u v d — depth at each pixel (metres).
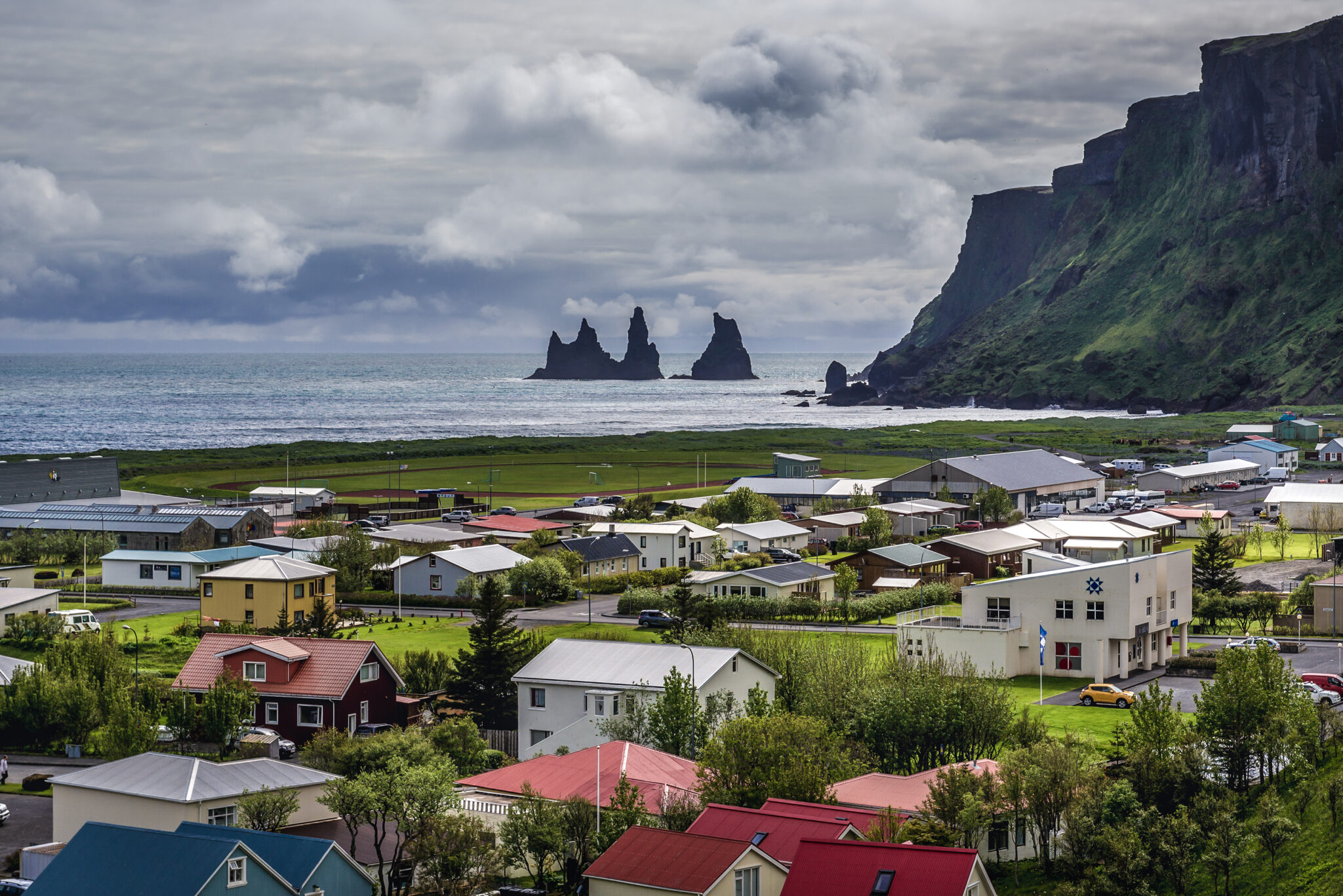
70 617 141.75
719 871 58.34
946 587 158.50
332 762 80.62
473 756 90.62
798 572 163.25
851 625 145.62
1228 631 143.00
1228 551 160.25
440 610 161.00
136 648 129.38
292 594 143.88
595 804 70.19
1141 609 120.12
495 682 106.00
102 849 60.66
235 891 58.88
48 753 98.50
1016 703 100.06
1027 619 120.81
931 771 79.50
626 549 191.88
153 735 94.62
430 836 65.69
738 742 75.50
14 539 197.38
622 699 95.00
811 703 95.56
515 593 165.38
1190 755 75.31
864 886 55.66
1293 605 147.88
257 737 96.56
